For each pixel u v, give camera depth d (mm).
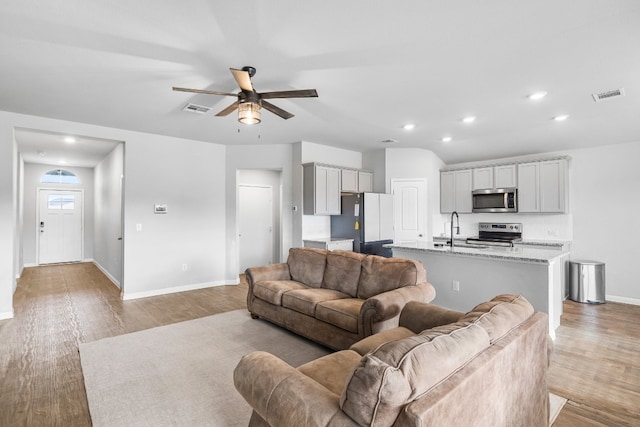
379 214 5930
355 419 1110
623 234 4949
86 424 2051
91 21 2166
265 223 7145
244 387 1495
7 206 4020
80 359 2902
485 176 6117
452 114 4148
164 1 1962
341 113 4137
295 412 1263
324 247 5383
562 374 2709
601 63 2754
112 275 6270
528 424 1670
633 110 3947
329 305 3066
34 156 6969
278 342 3303
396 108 3939
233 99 3629
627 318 4121
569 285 5066
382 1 1966
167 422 2059
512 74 2973
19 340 3326
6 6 2006
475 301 3799
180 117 4281
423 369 1122
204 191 5758
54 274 6898
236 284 5965
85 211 8734
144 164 5133
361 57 2658
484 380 1271
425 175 6246
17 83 3150
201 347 3168
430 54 2613
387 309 2607
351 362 1838
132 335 3465
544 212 5461
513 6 2012
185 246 5543
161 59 2684
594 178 5199
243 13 2078
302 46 2484
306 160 5758
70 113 4105
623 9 2029
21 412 2156
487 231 6273
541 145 5477
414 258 4348
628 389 2484
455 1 1966
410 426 991
